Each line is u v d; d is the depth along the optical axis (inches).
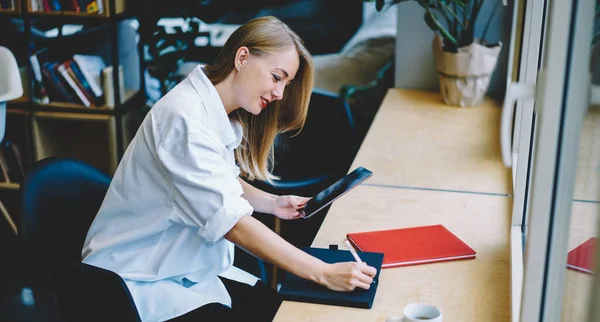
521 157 72.1
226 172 65.4
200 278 73.0
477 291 63.2
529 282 45.6
